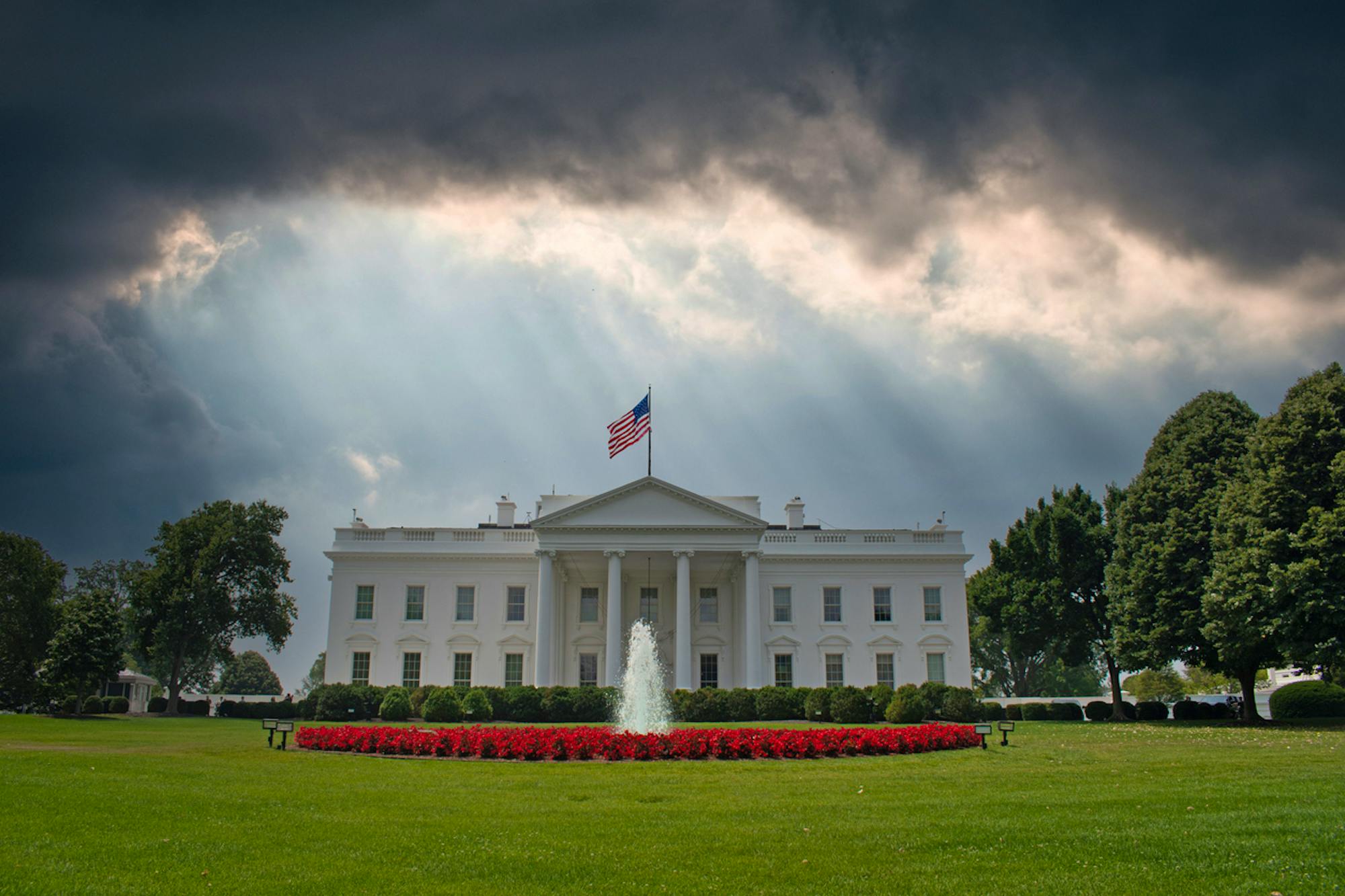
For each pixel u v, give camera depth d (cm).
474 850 1361
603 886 1176
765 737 2750
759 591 6488
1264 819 1557
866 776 2305
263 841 1412
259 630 7381
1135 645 5072
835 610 6494
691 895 1139
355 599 6412
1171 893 1130
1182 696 9081
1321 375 4359
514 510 6888
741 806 1792
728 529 6069
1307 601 3906
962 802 1825
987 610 6875
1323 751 2962
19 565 6594
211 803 1753
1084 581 6088
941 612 6488
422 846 1391
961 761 2653
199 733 3884
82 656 5653
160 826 1513
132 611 7344
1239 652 4525
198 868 1246
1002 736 3662
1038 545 6331
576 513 6072
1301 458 4175
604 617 6588
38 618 6644
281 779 2170
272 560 7375
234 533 7150
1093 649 7588
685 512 6100
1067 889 1149
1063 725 4738
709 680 6475
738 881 1200
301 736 2992
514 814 1686
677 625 6000
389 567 6450
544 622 5950
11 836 1407
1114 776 2295
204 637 7250
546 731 2834
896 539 6619
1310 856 1295
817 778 2253
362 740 2862
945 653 6412
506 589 6450
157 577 6950
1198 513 4894
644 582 6650
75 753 2670
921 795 1956
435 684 6281
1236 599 4203
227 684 14050
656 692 5534
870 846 1392
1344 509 3928
